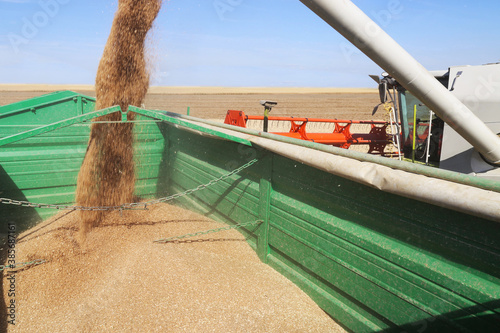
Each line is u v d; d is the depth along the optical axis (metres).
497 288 1.98
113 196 4.68
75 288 3.28
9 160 4.97
